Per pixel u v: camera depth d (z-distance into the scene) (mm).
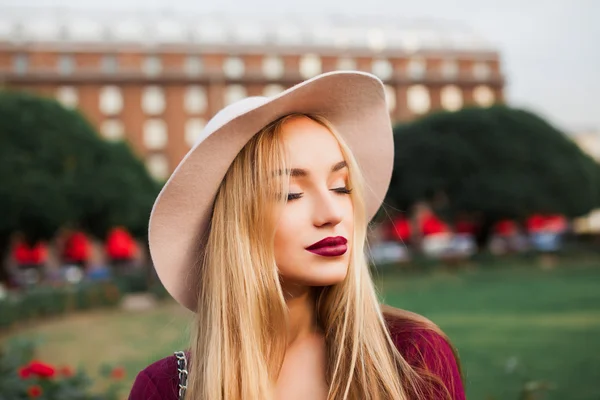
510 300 15680
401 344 1204
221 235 1264
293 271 1212
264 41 52656
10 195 25656
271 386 1216
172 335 11961
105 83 49312
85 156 27844
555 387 6121
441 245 44125
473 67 56500
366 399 1153
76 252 28828
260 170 1216
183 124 50094
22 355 5891
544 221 36688
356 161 1407
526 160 35281
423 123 36469
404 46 55656
